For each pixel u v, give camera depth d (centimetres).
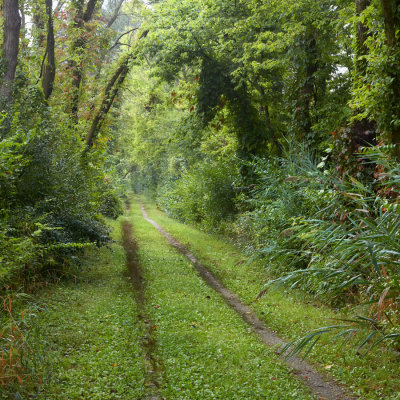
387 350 610
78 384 505
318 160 1295
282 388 529
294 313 820
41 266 868
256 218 1271
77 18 1803
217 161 2239
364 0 940
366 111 867
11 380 466
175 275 1133
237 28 1641
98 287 963
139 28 2080
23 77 1224
